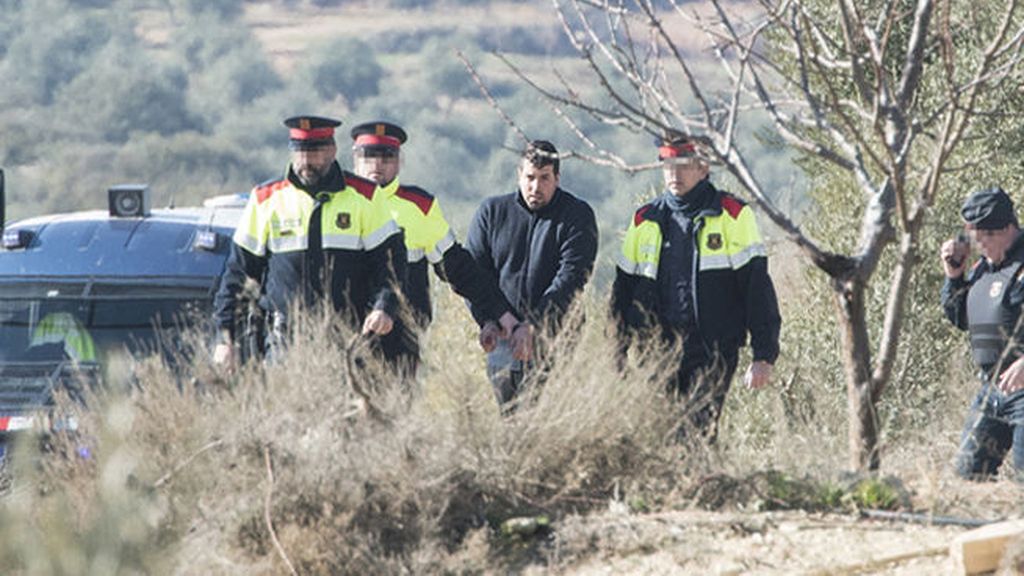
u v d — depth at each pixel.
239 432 19.33
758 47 20.86
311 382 20.12
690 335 24.28
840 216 39.25
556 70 19.02
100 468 18.08
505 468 19.97
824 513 19.58
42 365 26.44
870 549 17.98
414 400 21.08
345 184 23.89
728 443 23.75
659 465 20.72
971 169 36.53
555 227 25.66
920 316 36.97
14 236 29.17
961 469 23.52
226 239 29.61
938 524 18.94
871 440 21.16
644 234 24.64
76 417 20.72
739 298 24.44
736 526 19.03
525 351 24.38
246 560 18.42
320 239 23.61
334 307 23.59
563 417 20.22
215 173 171.50
